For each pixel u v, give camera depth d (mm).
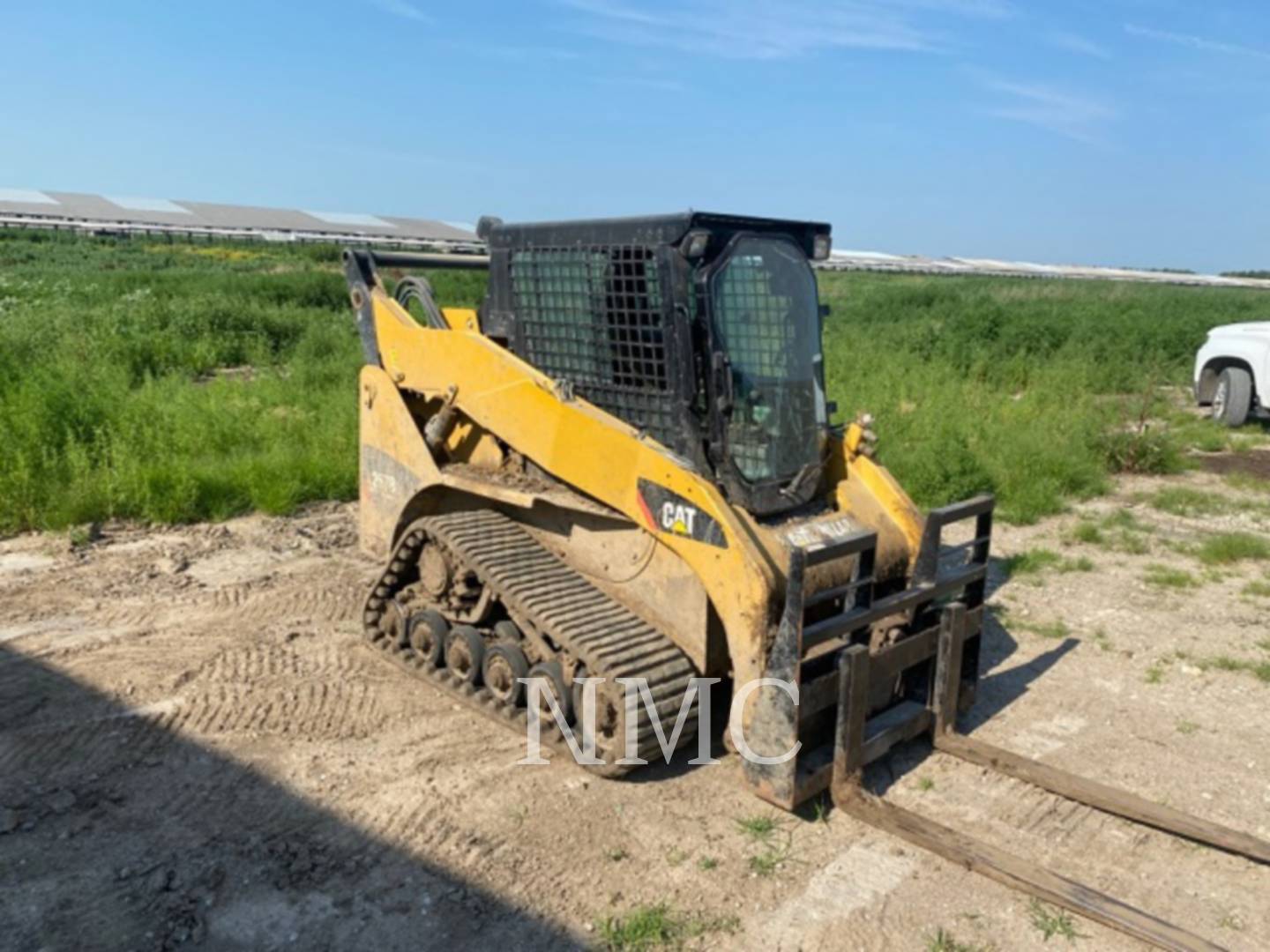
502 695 4945
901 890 3781
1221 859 4078
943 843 3898
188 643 5758
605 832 4082
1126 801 4234
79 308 16719
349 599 6539
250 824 4062
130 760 4508
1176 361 18750
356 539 7824
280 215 80562
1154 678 5727
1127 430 11609
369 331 5984
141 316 16141
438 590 5289
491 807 4227
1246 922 3699
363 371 5961
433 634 5273
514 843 3992
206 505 8328
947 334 18734
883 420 11055
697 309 4262
